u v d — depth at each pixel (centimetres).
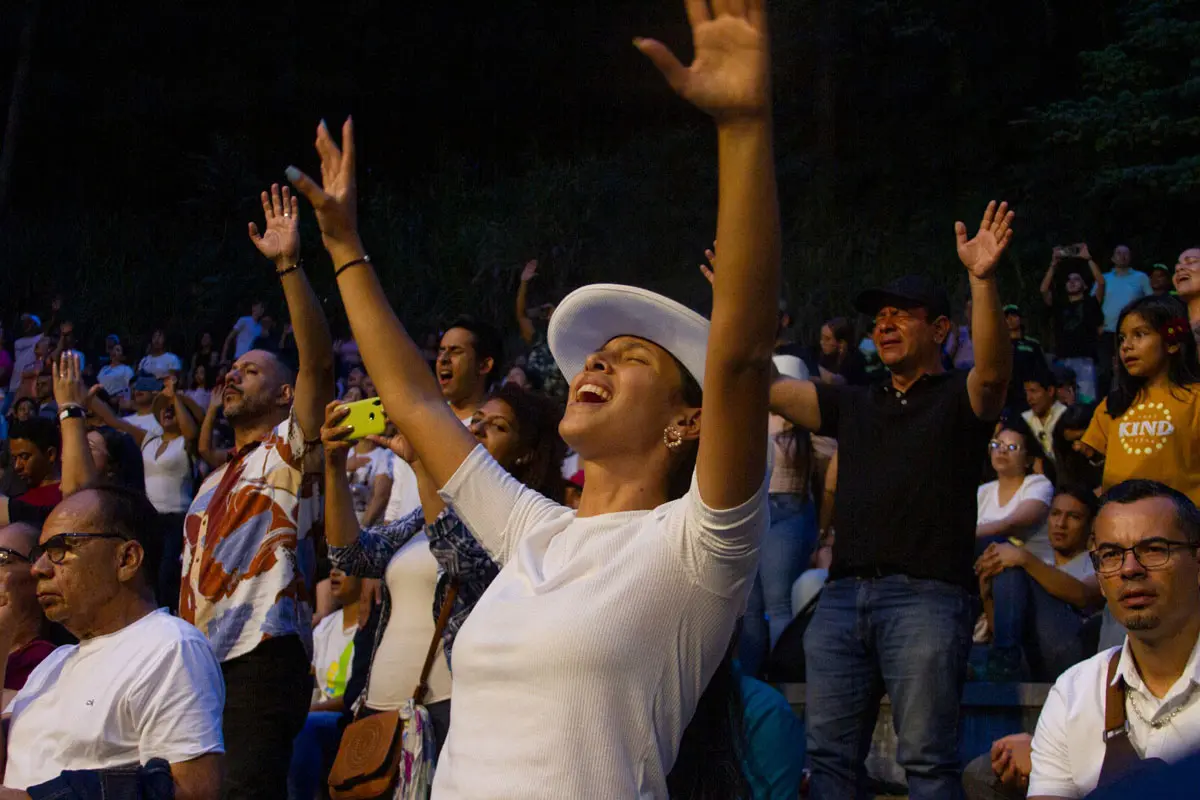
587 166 2162
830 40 2139
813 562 636
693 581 207
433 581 407
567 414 232
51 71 2634
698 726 228
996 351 407
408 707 371
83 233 2338
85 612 341
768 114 185
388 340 265
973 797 377
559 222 2067
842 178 2092
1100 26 2139
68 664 343
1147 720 302
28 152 2592
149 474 897
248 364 458
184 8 2636
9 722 363
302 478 430
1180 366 467
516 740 203
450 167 2334
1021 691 519
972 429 421
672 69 181
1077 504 576
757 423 201
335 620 595
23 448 616
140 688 329
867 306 443
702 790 225
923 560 419
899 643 416
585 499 235
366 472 736
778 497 604
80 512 344
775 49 2158
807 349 838
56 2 2647
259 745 406
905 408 430
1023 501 622
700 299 1920
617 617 204
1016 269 1747
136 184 2583
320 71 2591
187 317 2153
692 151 2136
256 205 2372
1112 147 1861
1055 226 1883
